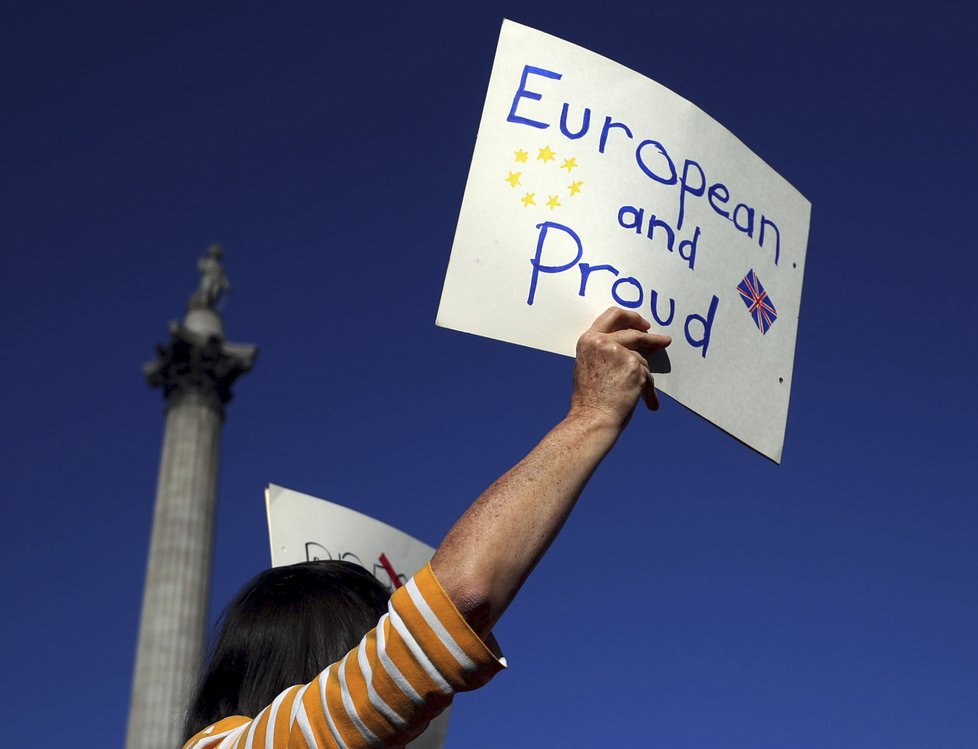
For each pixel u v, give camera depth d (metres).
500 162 3.46
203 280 31.86
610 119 3.63
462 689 2.03
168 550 27.78
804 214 4.02
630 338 2.90
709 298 3.63
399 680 1.99
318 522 5.28
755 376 3.67
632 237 3.51
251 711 2.43
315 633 2.51
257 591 2.63
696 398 3.49
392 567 5.35
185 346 29.86
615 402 2.50
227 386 30.70
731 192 3.83
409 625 2.02
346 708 2.00
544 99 3.58
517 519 2.16
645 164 3.63
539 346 3.29
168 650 26.27
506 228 3.38
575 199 3.48
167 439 29.77
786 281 3.91
